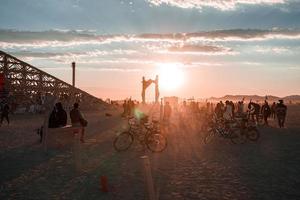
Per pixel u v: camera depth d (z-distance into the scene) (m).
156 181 10.75
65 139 17.59
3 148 17.23
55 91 74.31
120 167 12.82
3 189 9.93
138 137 16.77
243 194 9.36
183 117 45.28
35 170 12.31
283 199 8.95
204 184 10.37
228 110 29.95
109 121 38.31
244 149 17.31
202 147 18.05
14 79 68.19
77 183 10.51
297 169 12.42
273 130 27.11
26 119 40.25
